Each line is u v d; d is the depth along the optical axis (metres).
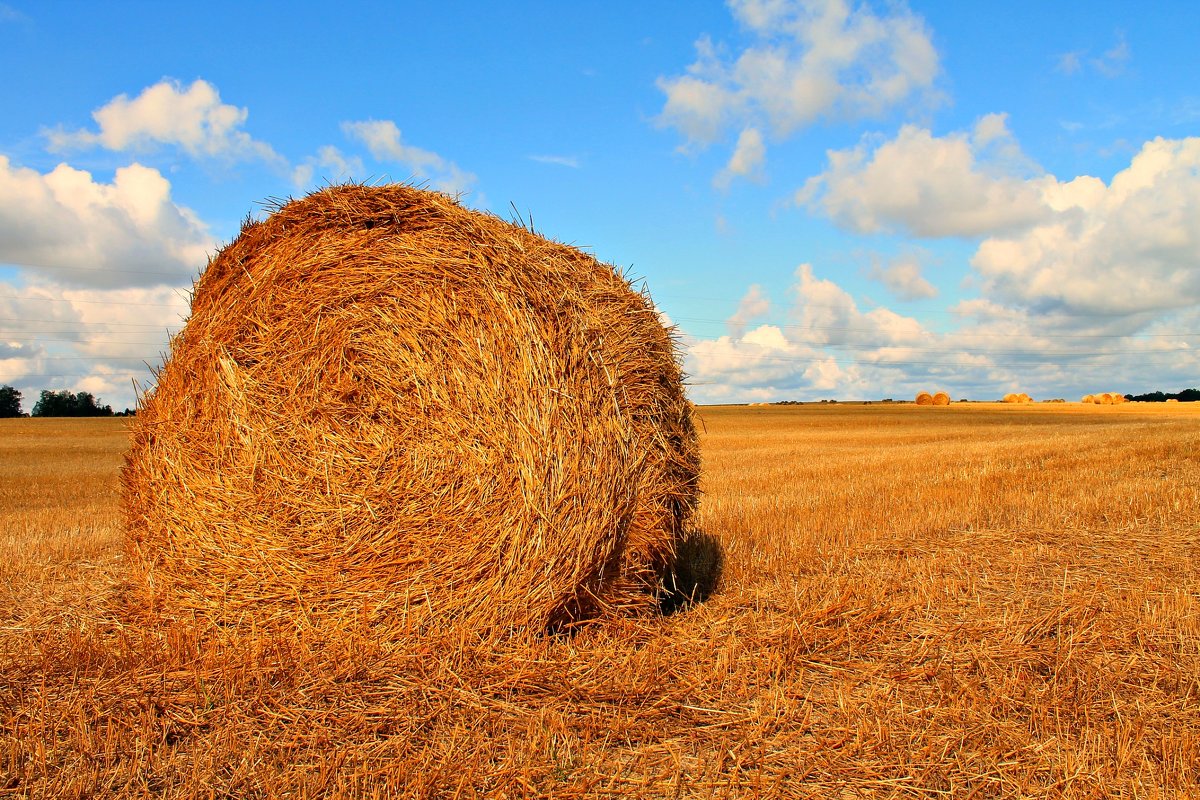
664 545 5.75
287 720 4.09
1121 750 3.60
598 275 5.82
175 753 3.76
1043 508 10.17
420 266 5.26
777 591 6.48
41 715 4.06
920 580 6.69
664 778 3.50
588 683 4.49
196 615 5.60
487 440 5.10
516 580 5.06
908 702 4.23
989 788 3.43
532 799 3.33
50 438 39.31
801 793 3.38
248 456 5.42
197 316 5.78
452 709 4.20
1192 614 5.63
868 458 19.17
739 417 56.97
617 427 5.34
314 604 5.24
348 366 5.29
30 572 7.36
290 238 5.56
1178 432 26.08
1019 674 4.56
